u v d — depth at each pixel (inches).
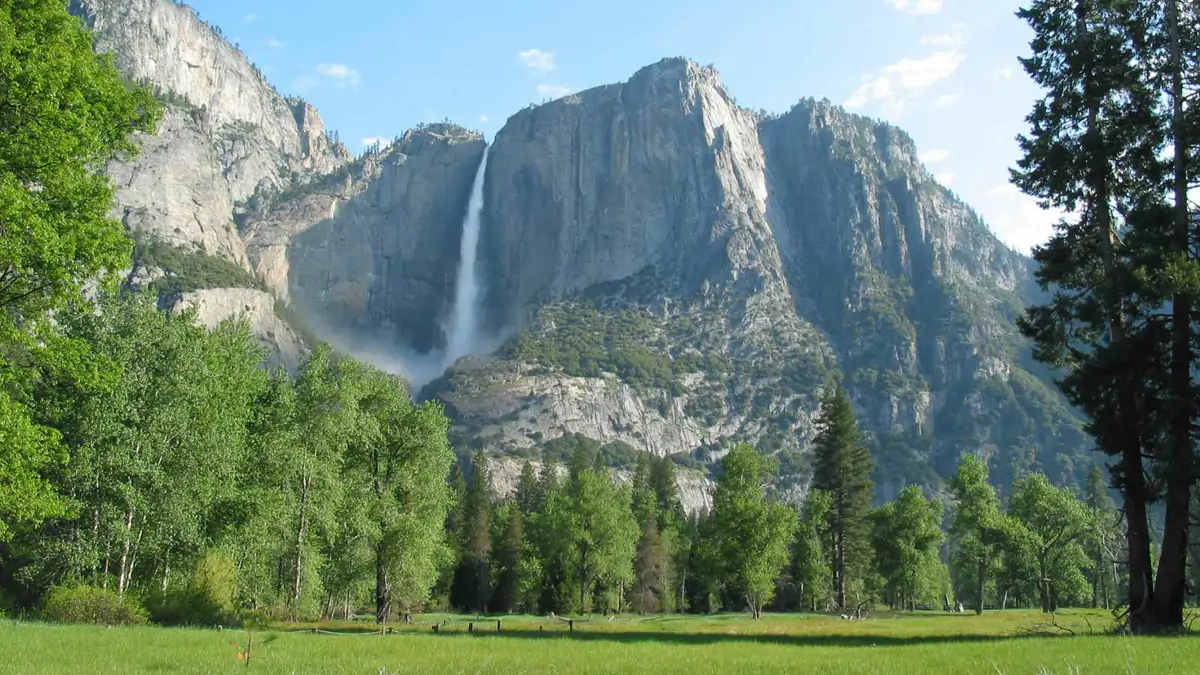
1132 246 1143.0
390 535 2000.5
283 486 1833.2
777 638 1325.0
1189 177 1176.8
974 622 1959.9
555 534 3233.3
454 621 2199.8
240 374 1813.5
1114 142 1198.9
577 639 1222.9
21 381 1040.2
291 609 1804.9
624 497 3708.2
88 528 1397.6
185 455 1476.4
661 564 3737.7
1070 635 1184.2
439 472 2156.7
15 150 913.5
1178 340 1089.4
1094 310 1171.9
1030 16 1284.4
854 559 3393.2
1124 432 1157.7
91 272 1008.2
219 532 1688.0
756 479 2534.5
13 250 886.4
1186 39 1195.9
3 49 884.6
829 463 3447.3
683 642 1189.7
